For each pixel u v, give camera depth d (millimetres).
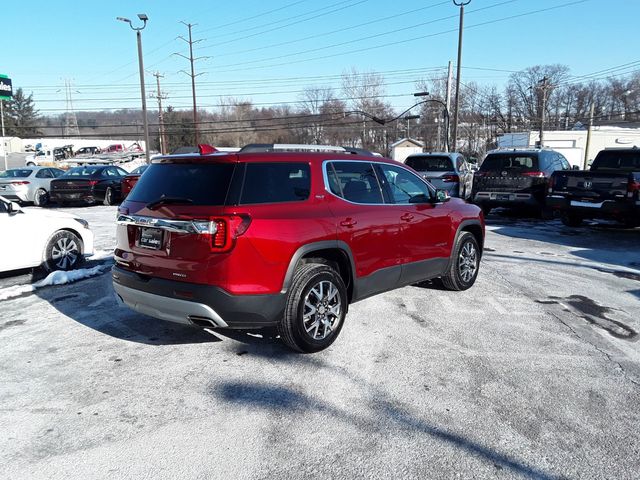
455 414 3393
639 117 71000
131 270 4250
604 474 2791
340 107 67312
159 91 51688
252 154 4027
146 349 4445
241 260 3723
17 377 3895
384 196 5094
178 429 3184
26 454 2920
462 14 28969
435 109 66000
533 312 5566
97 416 3334
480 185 13367
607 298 6141
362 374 3975
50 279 6594
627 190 9883
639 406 3535
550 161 13219
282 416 3346
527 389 3758
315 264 4262
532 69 74938
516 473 2789
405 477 2744
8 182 17406
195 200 3857
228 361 4199
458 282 6230
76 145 63812
